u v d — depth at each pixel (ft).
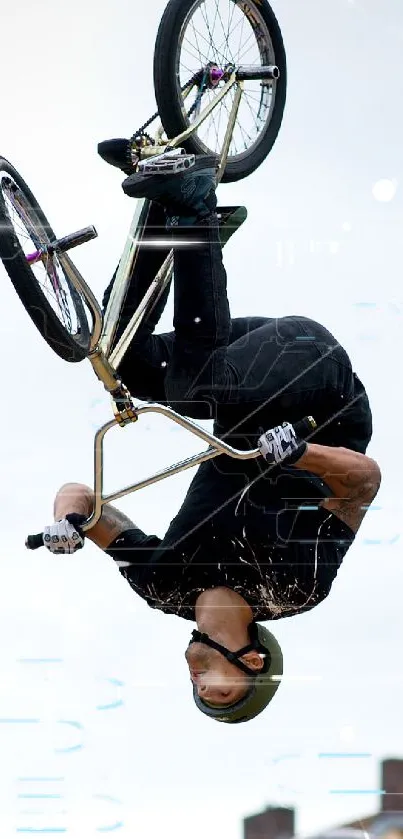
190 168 19.49
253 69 22.68
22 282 18.33
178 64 21.77
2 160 19.48
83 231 18.84
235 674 21.06
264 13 23.76
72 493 21.70
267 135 24.02
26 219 19.66
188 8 21.89
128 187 19.45
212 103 22.09
